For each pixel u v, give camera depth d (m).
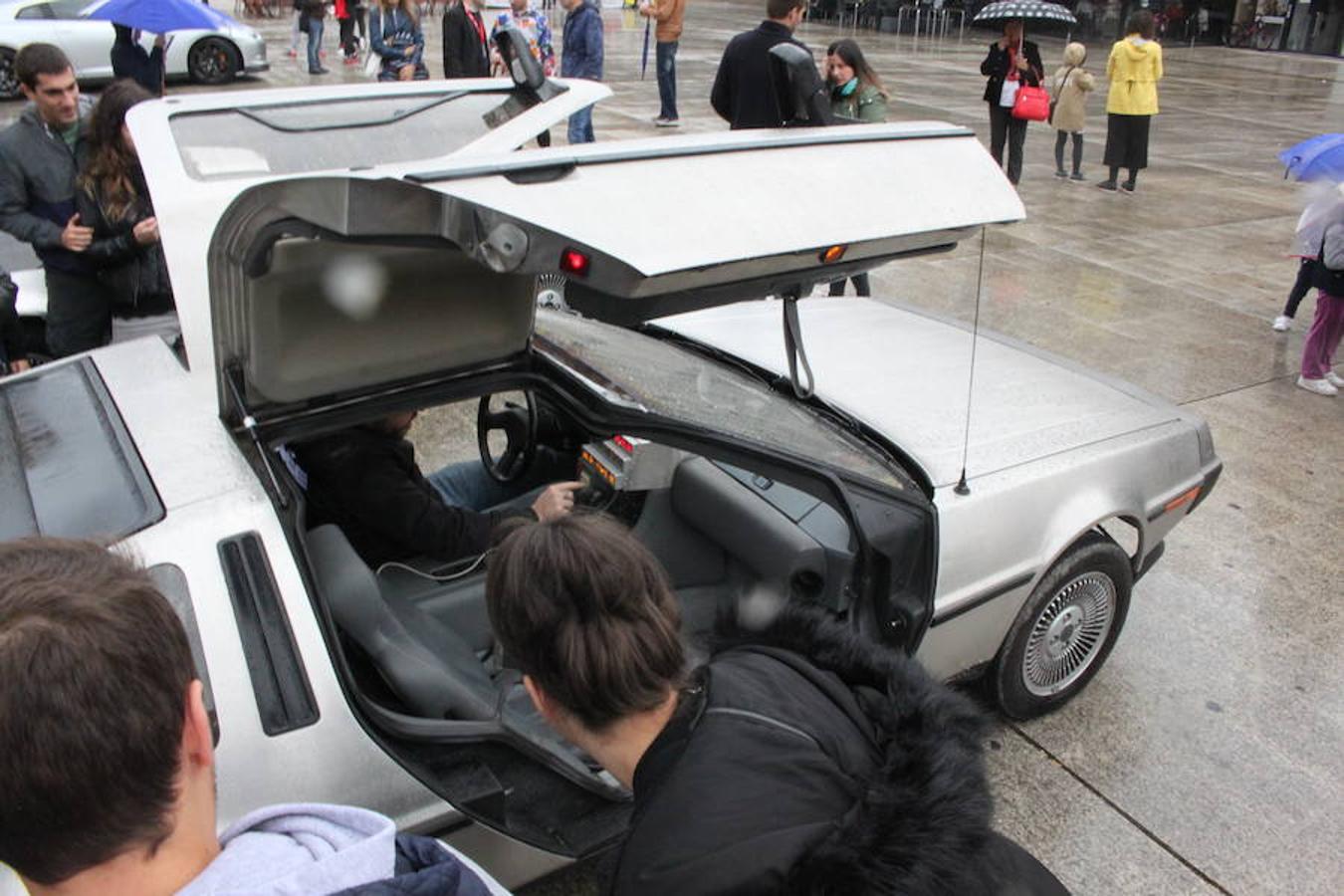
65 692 0.83
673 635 1.36
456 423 3.67
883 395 3.36
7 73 13.41
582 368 2.93
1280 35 26.77
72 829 0.83
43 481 2.26
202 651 1.94
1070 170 11.99
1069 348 6.55
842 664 1.54
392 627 2.39
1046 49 26.30
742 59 6.26
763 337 3.80
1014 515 2.97
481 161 1.85
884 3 28.75
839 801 1.33
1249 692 3.59
